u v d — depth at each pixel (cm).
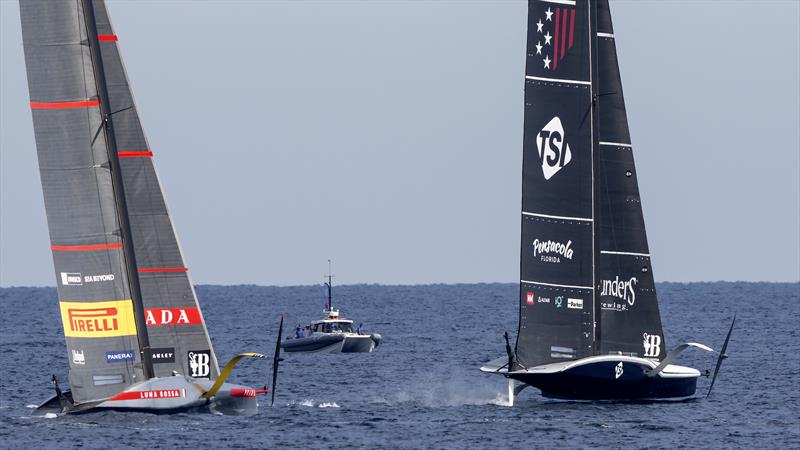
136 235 16300
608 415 18112
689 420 17938
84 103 15825
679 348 18312
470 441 16288
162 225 16325
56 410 17175
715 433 16988
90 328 16050
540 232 18338
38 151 15900
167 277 16375
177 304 16425
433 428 17262
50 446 15212
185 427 16300
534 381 18238
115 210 15975
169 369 16512
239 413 17050
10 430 16112
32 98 15850
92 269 15962
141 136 16275
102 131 15912
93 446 15200
